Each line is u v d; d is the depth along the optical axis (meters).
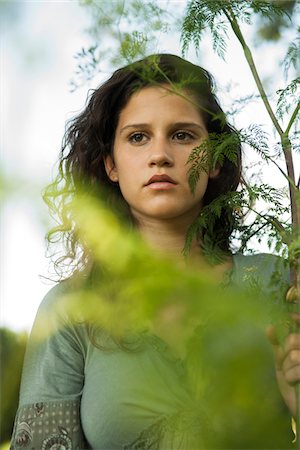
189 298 0.52
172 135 1.79
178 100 1.79
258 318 0.50
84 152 2.12
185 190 1.78
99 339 1.78
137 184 1.80
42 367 1.92
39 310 1.91
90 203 0.71
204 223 1.68
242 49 1.45
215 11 1.48
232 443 0.59
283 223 1.51
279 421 0.59
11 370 1.59
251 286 1.30
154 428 1.61
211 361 0.49
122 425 1.69
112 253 0.63
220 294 0.52
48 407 1.88
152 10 1.30
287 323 1.18
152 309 0.53
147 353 1.68
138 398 1.67
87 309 0.67
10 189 0.53
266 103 1.45
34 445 1.86
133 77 1.87
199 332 0.58
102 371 1.77
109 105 1.94
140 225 1.92
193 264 1.73
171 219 1.86
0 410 1.49
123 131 1.83
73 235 1.85
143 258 0.60
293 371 1.27
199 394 1.12
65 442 1.87
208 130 1.87
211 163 1.72
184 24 1.47
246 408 0.54
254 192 1.54
